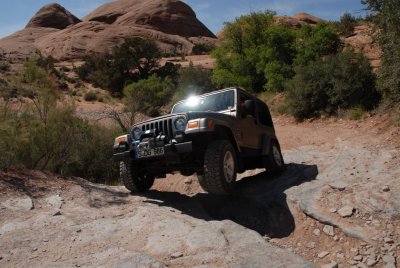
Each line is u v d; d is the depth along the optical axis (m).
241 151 5.88
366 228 4.28
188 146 4.85
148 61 53.31
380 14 9.30
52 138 6.93
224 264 3.45
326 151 8.53
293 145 10.26
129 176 5.96
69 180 6.48
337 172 6.20
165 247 3.81
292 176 6.60
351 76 11.86
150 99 26.39
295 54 21.06
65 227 4.32
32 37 108.94
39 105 7.35
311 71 13.23
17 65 54.44
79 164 8.48
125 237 4.10
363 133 9.38
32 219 4.49
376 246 3.99
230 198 6.00
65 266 3.37
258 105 7.36
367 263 3.79
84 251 3.73
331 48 20.22
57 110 7.55
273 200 5.53
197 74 32.38
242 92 6.66
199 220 4.67
